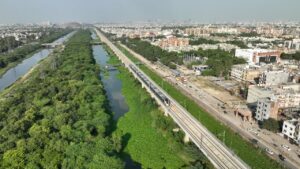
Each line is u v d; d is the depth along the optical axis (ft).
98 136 538.47
